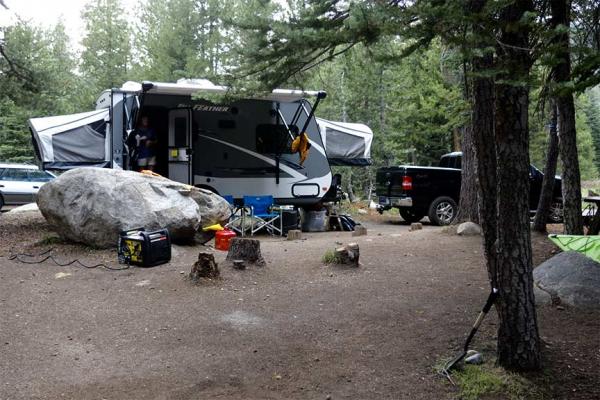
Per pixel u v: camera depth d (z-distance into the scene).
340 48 5.27
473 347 4.69
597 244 4.14
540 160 22.06
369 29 3.85
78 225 8.25
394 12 3.54
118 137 11.06
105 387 4.04
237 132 12.59
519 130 4.00
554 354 4.49
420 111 15.31
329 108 21.05
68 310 5.68
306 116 13.06
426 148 22.28
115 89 11.15
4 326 5.21
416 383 4.13
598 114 44.00
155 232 7.47
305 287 6.42
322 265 7.33
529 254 4.18
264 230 12.45
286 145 12.95
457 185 13.95
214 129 12.38
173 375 4.25
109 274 6.98
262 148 12.81
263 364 4.45
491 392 3.97
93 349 4.73
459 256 7.91
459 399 3.92
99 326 5.25
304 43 4.39
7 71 13.96
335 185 13.73
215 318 5.43
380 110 21.27
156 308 5.71
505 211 4.13
